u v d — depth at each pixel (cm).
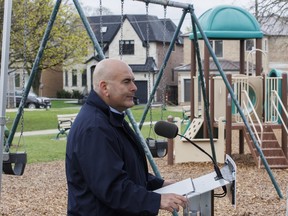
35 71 574
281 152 1162
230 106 1181
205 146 1222
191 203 342
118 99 308
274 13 2098
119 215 298
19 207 749
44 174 1064
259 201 784
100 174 284
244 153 1416
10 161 530
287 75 1273
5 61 524
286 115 1198
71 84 5894
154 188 346
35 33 2145
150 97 753
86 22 536
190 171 1125
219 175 327
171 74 4934
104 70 309
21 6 2038
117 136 301
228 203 749
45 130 2197
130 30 4803
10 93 3170
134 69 4572
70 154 296
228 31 1297
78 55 2738
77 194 295
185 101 4491
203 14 1365
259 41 1338
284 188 896
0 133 518
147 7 643
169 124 346
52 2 2208
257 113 1259
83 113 303
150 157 498
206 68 1261
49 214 712
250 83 1255
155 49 4788
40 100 4081
